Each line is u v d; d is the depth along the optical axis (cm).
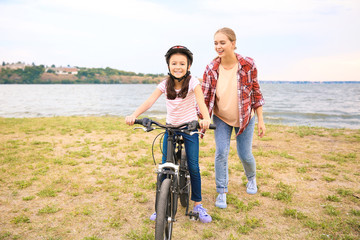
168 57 292
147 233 316
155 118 1723
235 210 377
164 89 308
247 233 316
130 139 919
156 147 788
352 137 934
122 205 396
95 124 1294
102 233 319
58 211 377
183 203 363
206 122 264
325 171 548
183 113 308
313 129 1123
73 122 1386
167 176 274
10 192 446
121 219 353
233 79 349
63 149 765
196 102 316
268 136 952
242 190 452
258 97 367
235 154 685
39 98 6303
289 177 512
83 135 993
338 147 775
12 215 364
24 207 390
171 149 274
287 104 3834
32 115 2383
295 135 971
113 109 3130
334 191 443
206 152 716
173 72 290
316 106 3450
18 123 1341
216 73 356
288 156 650
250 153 395
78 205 395
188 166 326
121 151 738
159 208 243
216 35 333
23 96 7400
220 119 374
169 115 315
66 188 466
